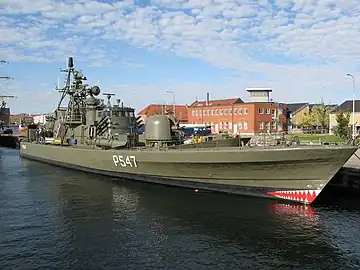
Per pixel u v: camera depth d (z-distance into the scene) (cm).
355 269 970
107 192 1784
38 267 973
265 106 5816
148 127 1923
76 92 2616
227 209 1441
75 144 2605
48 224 1312
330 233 1201
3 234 1210
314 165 1388
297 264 998
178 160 1655
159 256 1043
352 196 1692
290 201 1491
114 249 1090
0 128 8075
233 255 1048
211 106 6456
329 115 5969
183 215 1388
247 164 1487
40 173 2456
